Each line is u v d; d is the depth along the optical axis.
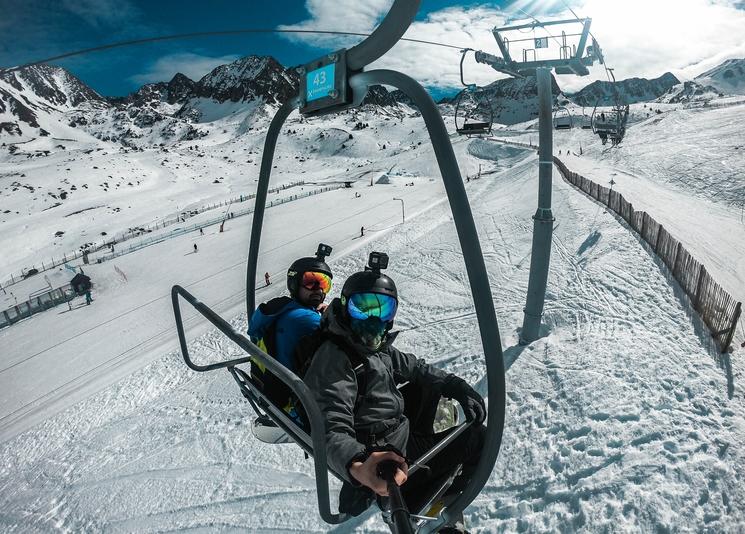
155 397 25.22
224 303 40.06
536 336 15.75
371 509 10.88
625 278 20.00
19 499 18.77
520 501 9.69
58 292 51.47
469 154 129.25
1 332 47.09
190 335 33.72
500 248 32.66
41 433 24.67
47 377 32.66
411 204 71.88
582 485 9.27
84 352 35.56
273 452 15.81
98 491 17.14
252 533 12.08
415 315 25.02
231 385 22.86
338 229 59.91
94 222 120.12
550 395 12.68
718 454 8.79
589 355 13.93
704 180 45.81
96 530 14.95
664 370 12.14
